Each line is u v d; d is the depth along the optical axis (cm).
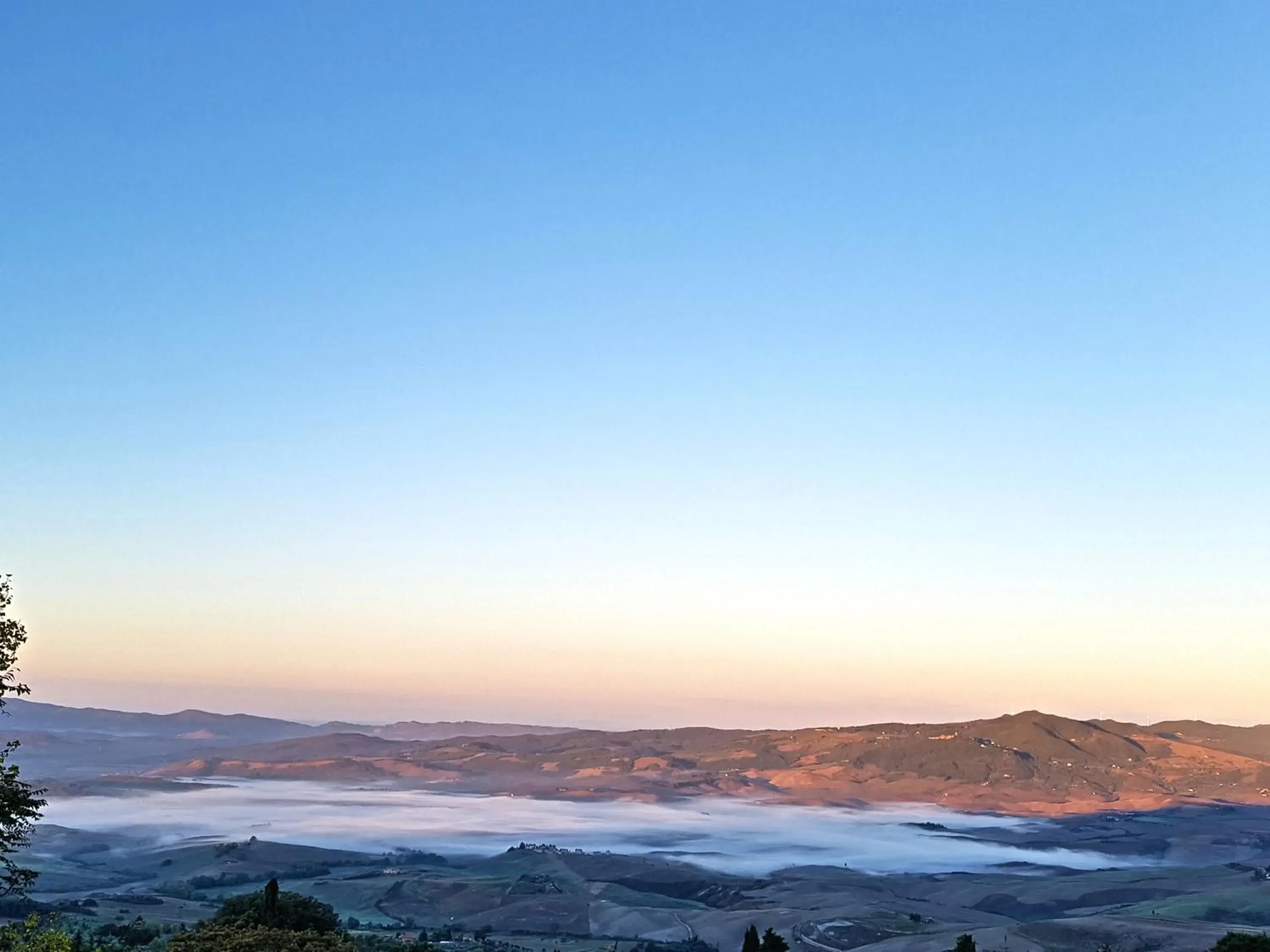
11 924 6656
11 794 6009
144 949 15712
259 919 13200
